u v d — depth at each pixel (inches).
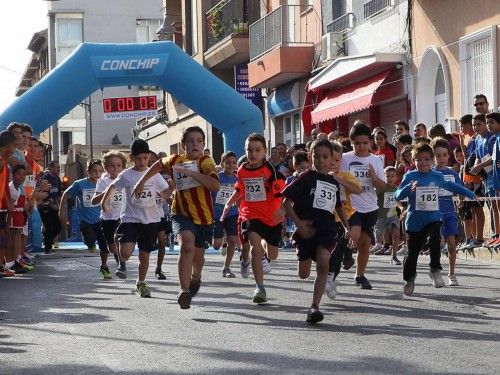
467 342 392.5
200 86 1116.5
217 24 1737.2
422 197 550.0
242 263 671.1
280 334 421.4
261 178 529.0
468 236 787.4
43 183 841.5
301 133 1440.7
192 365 352.5
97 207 799.7
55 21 3494.1
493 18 928.9
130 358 368.8
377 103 1168.2
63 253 1047.6
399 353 370.3
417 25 1071.6
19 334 432.8
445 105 1038.4
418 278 637.9
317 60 1342.3
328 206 464.8
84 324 460.1
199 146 510.3
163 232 699.4
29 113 1072.8
